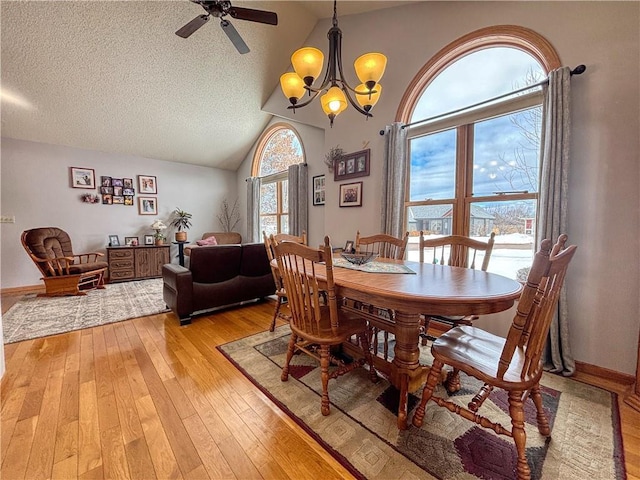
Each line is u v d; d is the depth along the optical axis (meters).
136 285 4.81
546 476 1.18
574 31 2.00
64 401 1.67
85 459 1.27
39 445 1.34
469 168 2.70
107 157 5.26
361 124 3.49
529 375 1.19
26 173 4.50
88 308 3.51
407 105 3.07
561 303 2.00
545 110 2.08
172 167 6.05
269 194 5.93
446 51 2.74
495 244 2.56
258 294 3.54
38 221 4.62
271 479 1.18
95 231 5.16
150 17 3.19
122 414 1.56
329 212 3.94
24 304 3.67
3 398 1.70
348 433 1.44
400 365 1.67
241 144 6.02
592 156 1.94
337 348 2.28
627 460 1.26
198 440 1.39
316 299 1.62
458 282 1.54
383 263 2.24
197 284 3.02
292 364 2.14
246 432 1.44
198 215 6.45
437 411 1.61
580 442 1.37
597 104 1.91
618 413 1.57
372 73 1.90
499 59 2.52
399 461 1.27
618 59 1.84
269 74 4.43
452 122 2.73
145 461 1.26
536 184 2.31
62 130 4.46
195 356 2.25
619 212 1.86
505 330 2.43
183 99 4.41
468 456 1.29
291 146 5.27
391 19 3.15
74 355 2.26
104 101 4.10
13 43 3.07
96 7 2.97
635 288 1.82
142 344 2.47
